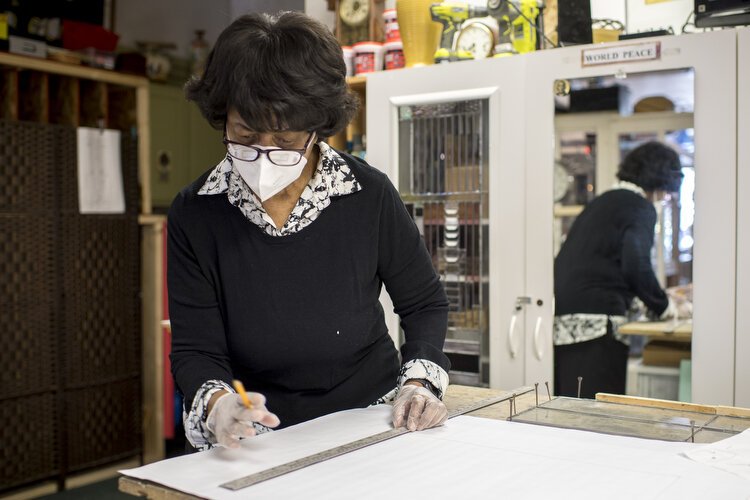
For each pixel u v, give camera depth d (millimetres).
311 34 1103
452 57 2547
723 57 2104
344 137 2955
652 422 1207
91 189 3408
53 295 3281
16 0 3184
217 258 1260
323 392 1322
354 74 2809
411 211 2578
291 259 1253
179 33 4117
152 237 3699
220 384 1165
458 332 2520
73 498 3275
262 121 1081
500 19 2465
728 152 2111
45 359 3262
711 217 2143
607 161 2305
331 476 957
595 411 1296
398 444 1097
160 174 4129
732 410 1277
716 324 2146
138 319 3654
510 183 2402
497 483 922
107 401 3531
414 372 1275
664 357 2256
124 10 3900
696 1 2184
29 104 3381
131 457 3678
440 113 2512
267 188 1168
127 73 3621
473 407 1333
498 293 2439
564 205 2381
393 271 1386
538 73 2346
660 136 2227
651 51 2191
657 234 2248
